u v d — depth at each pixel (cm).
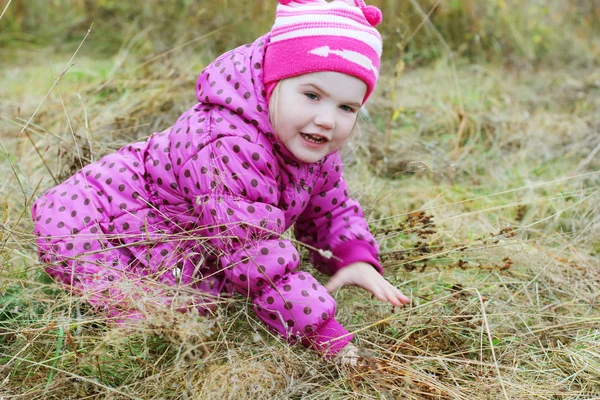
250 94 163
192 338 149
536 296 197
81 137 241
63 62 432
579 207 241
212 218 161
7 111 320
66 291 167
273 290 162
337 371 159
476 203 256
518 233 231
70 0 496
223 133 162
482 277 205
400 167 283
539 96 389
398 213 241
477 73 420
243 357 157
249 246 161
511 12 481
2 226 170
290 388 150
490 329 177
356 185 253
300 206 174
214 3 419
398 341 168
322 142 160
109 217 174
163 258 170
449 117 324
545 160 297
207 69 172
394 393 153
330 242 186
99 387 147
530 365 167
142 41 430
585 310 192
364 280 179
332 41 153
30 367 153
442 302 185
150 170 174
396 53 425
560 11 521
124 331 150
